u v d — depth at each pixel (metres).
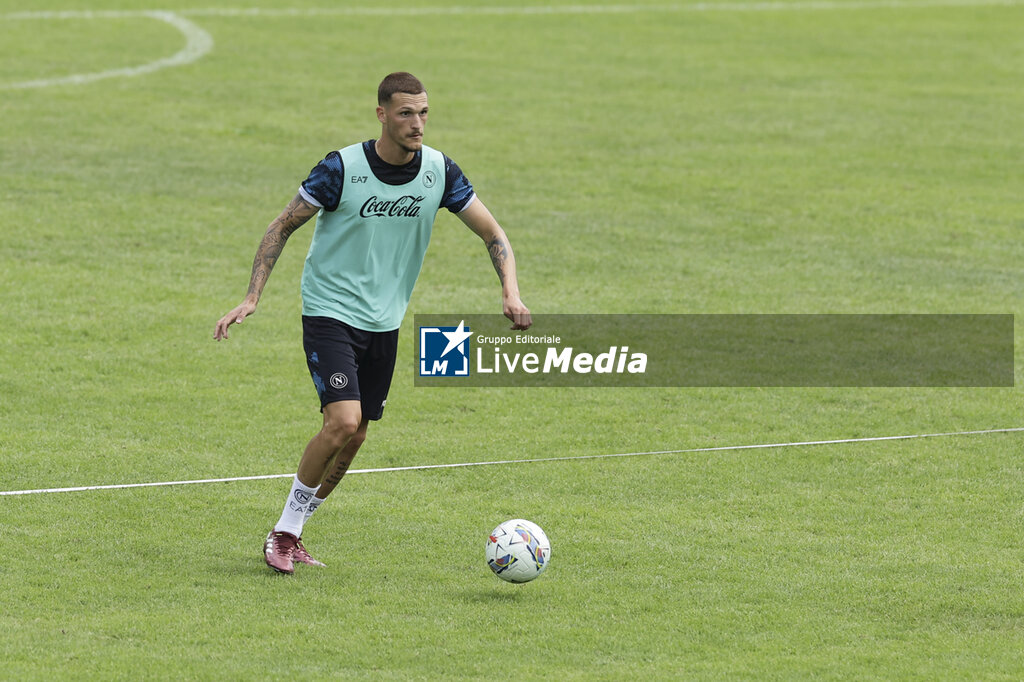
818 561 25.00
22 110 68.88
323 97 75.31
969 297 47.03
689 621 21.97
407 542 25.78
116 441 31.47
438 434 32.91
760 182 61.94
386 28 96.56
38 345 38.62
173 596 22.48
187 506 27.42
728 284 47.78
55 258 47.03
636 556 25.16
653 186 60.72
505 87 79.75
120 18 96.25
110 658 19.86
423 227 24.00
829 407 35.69
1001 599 23.12
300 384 36.56
